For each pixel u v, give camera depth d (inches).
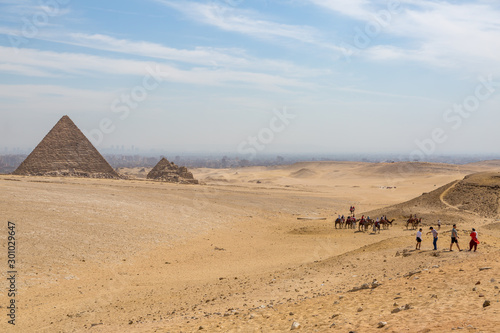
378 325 434.0
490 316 400.8
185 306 884.6
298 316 577.6
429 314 452.4
